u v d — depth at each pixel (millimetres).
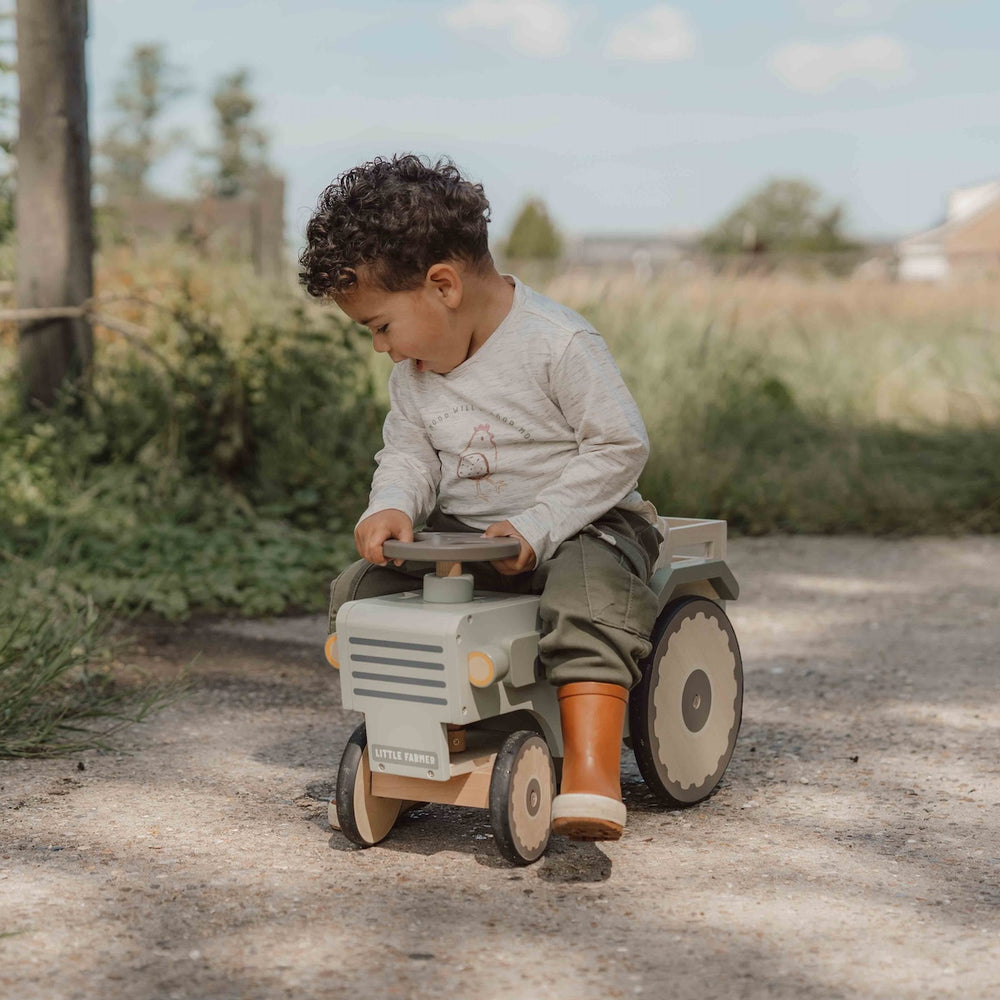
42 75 4941
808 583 4840
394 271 2084
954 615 4281
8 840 2191
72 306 5070
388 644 2062
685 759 2395
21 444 4855
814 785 2553
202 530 4781
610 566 2098
